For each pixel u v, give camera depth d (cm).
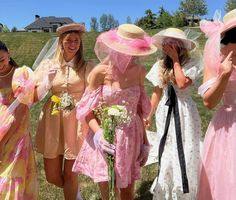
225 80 348
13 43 2842
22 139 410
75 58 448
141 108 419
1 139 402
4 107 411
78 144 444
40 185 565
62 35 442
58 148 452
